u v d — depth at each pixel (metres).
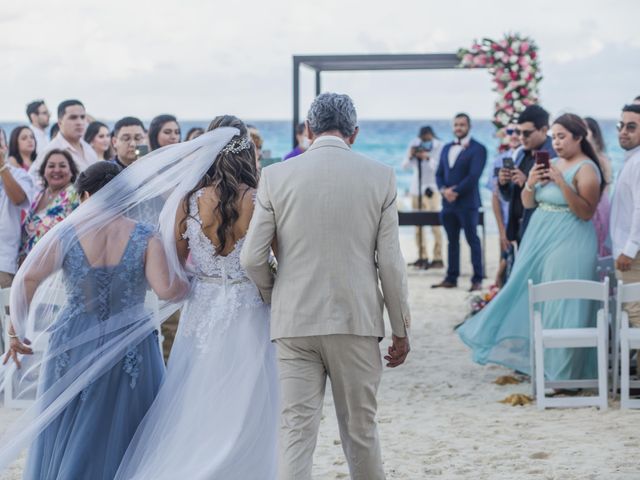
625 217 7.16
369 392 4.34
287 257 4.31
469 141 12.74
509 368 7.77
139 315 4.68
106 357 4.61
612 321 7.49
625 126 7.13
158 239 4.71
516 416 6.59
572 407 6.78
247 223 4.62
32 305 4.80
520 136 7.93
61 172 7.36
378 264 4.32
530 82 11.26
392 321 4.37
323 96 4.45
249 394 4.56
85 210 4.68
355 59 11.69
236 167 4.65
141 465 4.52
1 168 7.56
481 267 12.66
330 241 4.25
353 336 4.25
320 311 4.24
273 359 4.67
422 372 8.14
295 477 4.20
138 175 4.69
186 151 4.64
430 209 15.65
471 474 5.32
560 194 7.24
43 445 4.64
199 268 4.68
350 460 4.41
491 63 11.36
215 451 4.50
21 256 7.69
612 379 7.35
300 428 4.27
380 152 62.50
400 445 5.94
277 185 4.30
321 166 4.30
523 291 7.36
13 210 7.67
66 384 4.59
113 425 4.61
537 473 5.28
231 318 4.61
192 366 4.62
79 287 4.66
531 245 7.36
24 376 4.93
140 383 4.70
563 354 7.14
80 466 4.55
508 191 8.08
